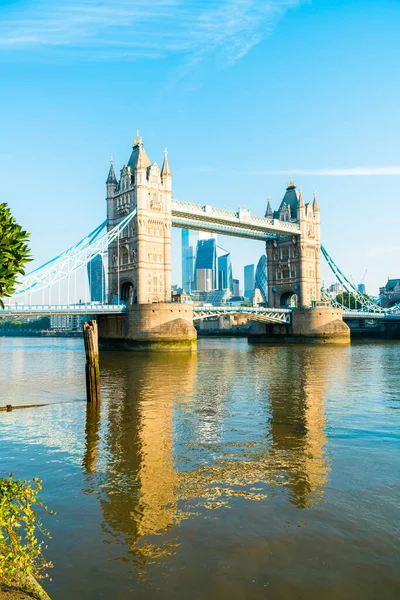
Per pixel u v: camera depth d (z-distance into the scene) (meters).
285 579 11.08
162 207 102.19
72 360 80.44
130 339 95.38
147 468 19.11
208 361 70.69
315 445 22.42
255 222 120.94
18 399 36.97
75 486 17.08
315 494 16.20
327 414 29.67
